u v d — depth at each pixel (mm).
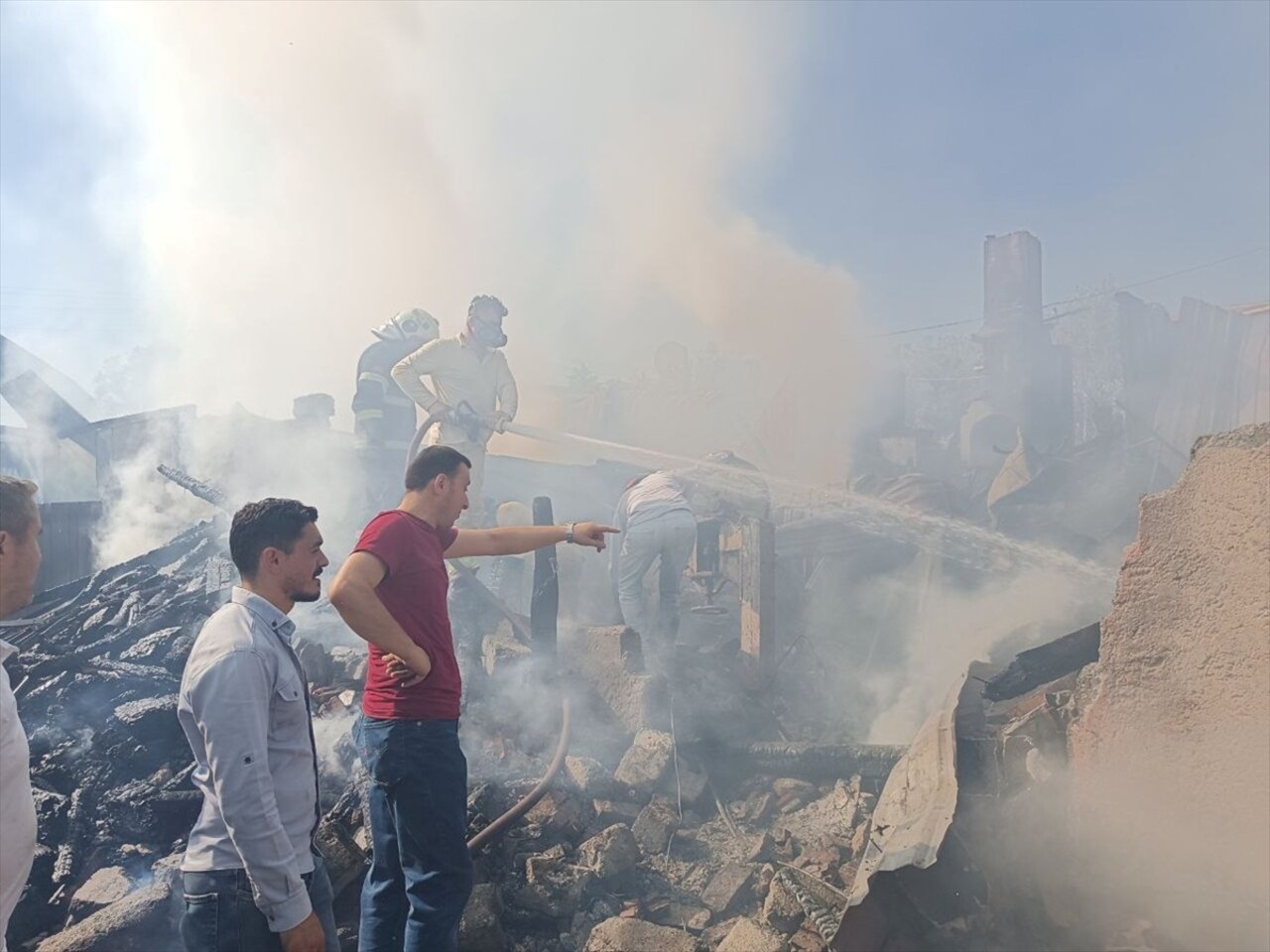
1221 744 3016
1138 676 3195
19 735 1813
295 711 2270
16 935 3535
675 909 3641
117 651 5480
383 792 2666
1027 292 12062
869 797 4414
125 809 3939
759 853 3973
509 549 3191
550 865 3758
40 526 1971
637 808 4367
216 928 2133
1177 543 3131
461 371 6027
